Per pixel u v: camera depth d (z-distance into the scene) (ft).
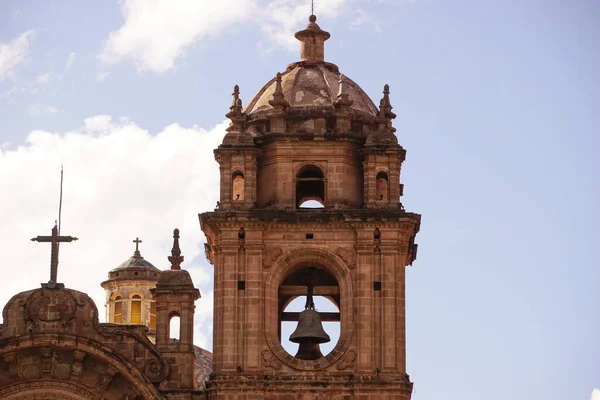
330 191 363.56
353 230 359.46
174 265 367.25
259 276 357.41
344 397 351.05
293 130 367.25
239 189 364.38
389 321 354.54
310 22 386.52
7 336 355.97
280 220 358.84
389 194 361.71
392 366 352.49
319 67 381.60
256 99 377.50
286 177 364.17
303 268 366.22
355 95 376.07
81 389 357.41
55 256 362.12
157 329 359.05
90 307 358.84
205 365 465.88
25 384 357.61
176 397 353.92
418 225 366.22
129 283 449.06
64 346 355.97
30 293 358.43
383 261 357.61
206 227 364.17
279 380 351.67
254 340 354.33
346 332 355.77
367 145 363.76
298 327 362.12
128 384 357.00
